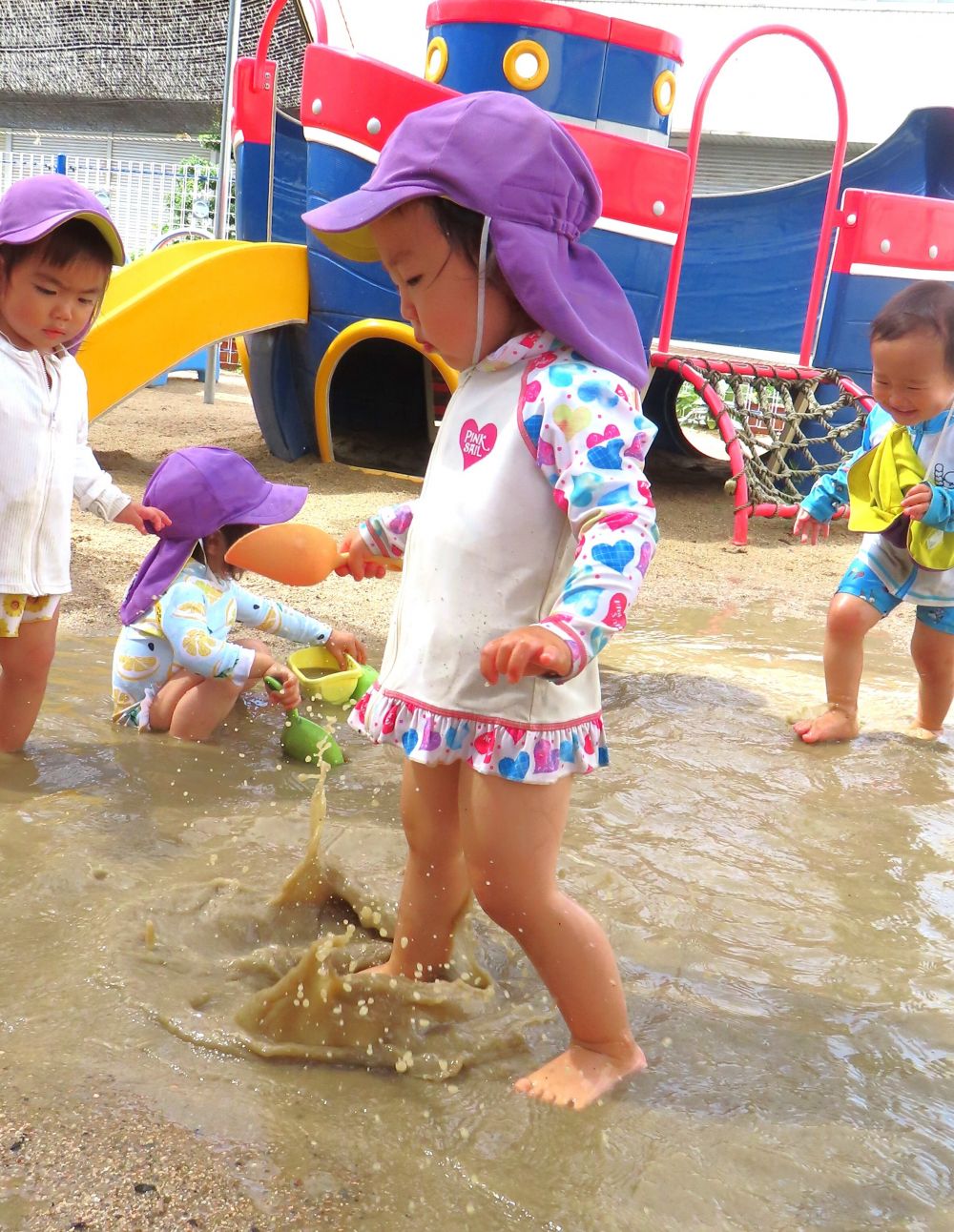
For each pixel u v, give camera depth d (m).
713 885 2.85
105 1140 1.75
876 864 3.07
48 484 3.09
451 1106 1.93
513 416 2.01
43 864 2.62
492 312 2.06
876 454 4.04
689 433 13.24
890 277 8.24
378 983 2.10
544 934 2.03
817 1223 1.73
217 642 3.42
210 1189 1.67
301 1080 1.97
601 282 2.13
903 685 4.88
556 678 1.81
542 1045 2.13
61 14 18.34
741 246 10.91
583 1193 1.75
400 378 9.25
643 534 1.89
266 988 2.18
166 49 18.27
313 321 7.64
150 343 6.79
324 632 3.91
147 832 2.86
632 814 3.24
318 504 6.74
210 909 2.46
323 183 7.14
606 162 6.54
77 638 4.39
